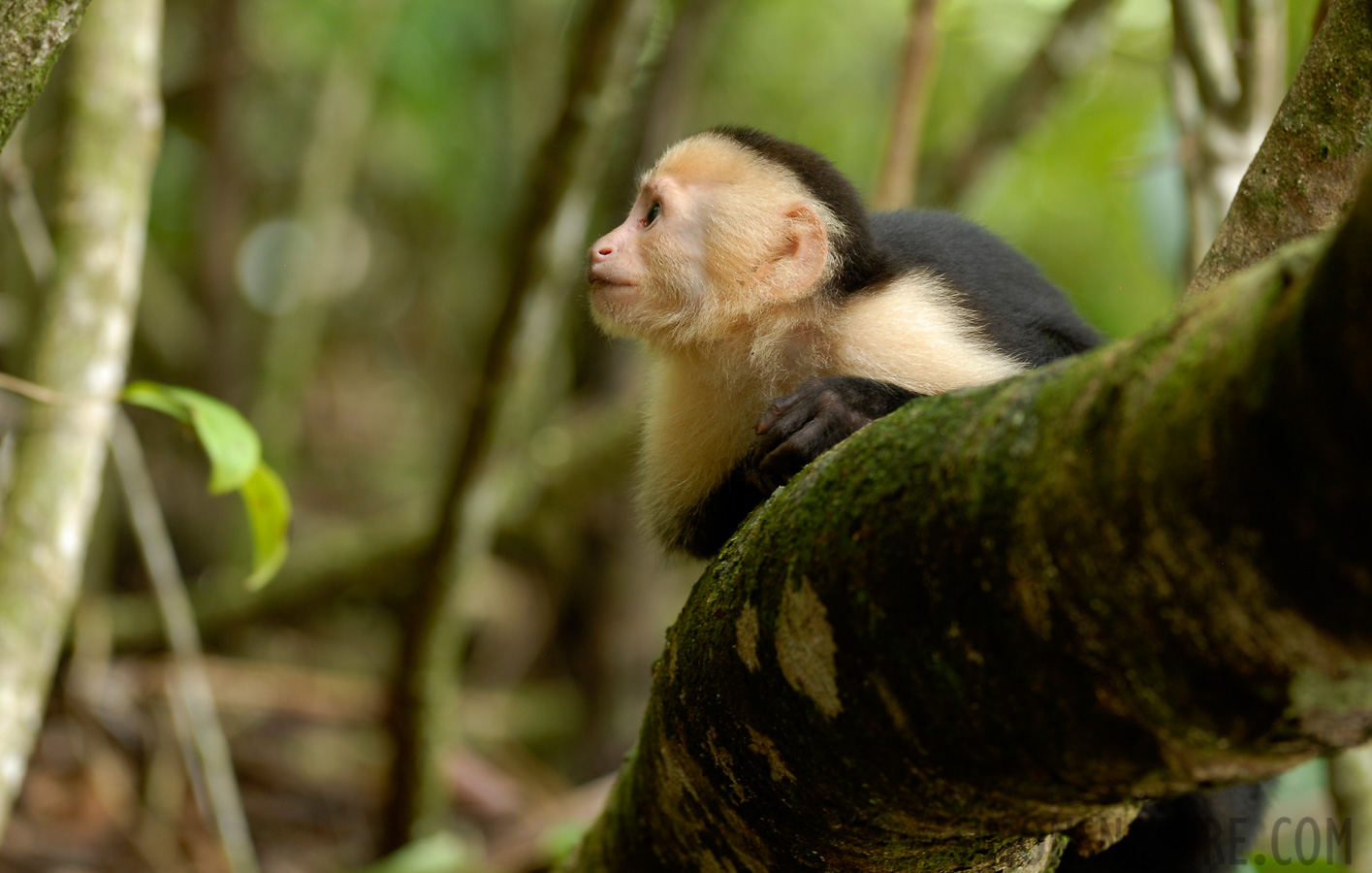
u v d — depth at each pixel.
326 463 13.94
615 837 3.37
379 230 14.71
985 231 4.76
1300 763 1.76
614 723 9.40
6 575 4.36
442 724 7.03
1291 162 2.63
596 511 9.38
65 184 4.77
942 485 1.92
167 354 10.04
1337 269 1.32
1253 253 2.66
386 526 8.48
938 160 9.52
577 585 9.52
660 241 4.35
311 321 10.15
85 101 4.81
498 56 11.81
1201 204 5.10
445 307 14.07
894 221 4.61
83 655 7.45
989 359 3.84
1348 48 2.57
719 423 4.23
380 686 8.65
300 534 12.31
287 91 11.70
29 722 4.31
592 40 5.69
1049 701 1.86
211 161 10.13
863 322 3.97
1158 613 1.65
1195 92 5.38
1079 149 10.83
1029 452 1.80
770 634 2.29
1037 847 2.57
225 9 9.97
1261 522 1.49
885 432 2.12
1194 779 1.85
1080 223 11.73
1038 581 1.78
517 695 10.04
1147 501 1.61
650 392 4.63
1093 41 7.23
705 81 11.77
